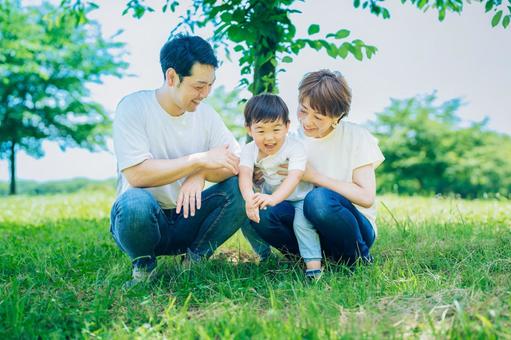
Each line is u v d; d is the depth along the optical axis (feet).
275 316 7.86
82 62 66.74
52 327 8.45
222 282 9.92
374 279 9.88
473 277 9.69
